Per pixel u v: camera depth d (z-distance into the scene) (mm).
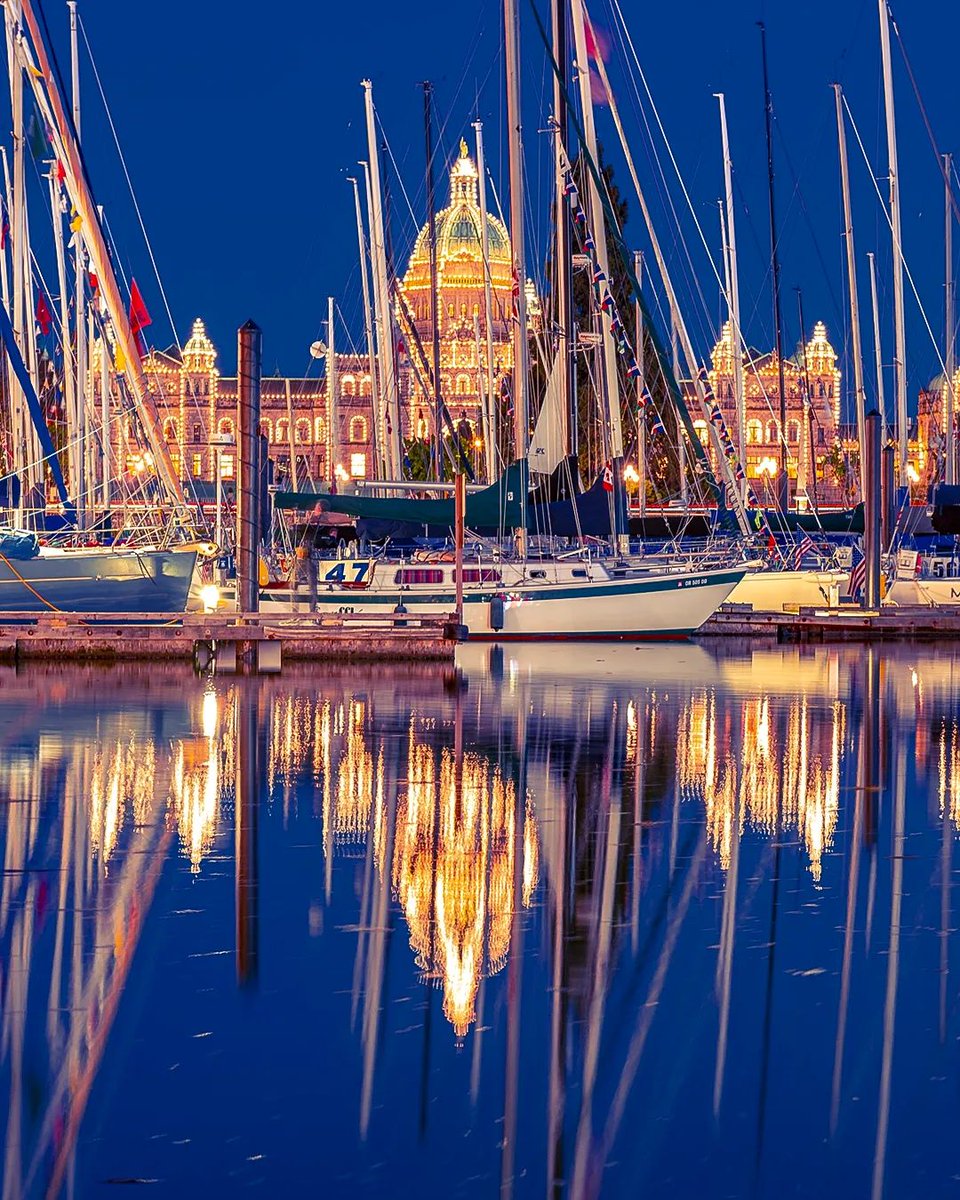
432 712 33219
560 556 57375
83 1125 10664
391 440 71062
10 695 36094
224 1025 12375
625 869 17672
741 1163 10297
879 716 33406
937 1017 12664
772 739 29297
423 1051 11922
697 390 65500
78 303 63844
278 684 39469
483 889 16672
